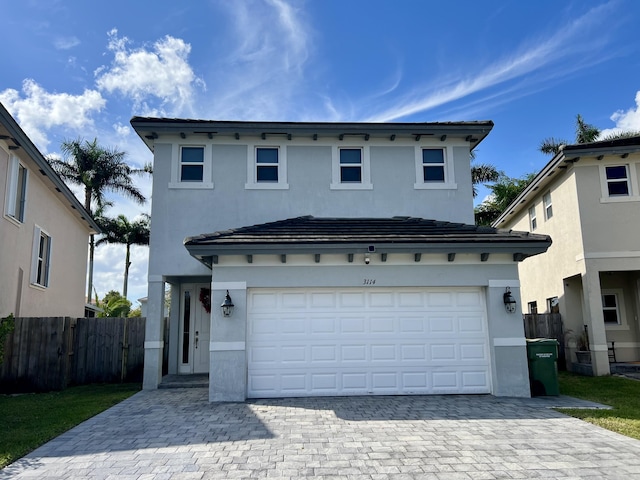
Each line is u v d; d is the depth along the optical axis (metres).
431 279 10.37
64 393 11.59
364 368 10.21
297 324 10.27
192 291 14.35
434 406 8.99
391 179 13.43
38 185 14.01
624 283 16.72
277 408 8.89
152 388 11.97
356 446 6.36
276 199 13.11
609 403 9.41
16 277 12.52
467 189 13.48
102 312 29.47
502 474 5.25
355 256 10.30
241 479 5.14
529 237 10.21
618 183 14.81
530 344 10.45
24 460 5.85
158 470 5.43
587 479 5.08
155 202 12.81
